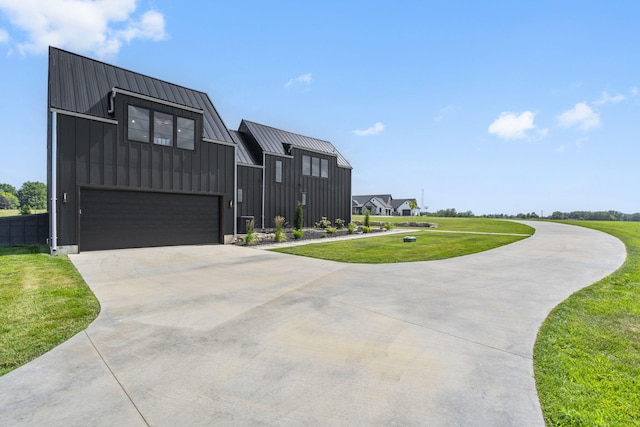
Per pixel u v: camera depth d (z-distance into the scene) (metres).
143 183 10.44
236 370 2.71
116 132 9.91
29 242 11.22
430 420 2.05
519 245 11.45
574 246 11.05
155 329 3.66
